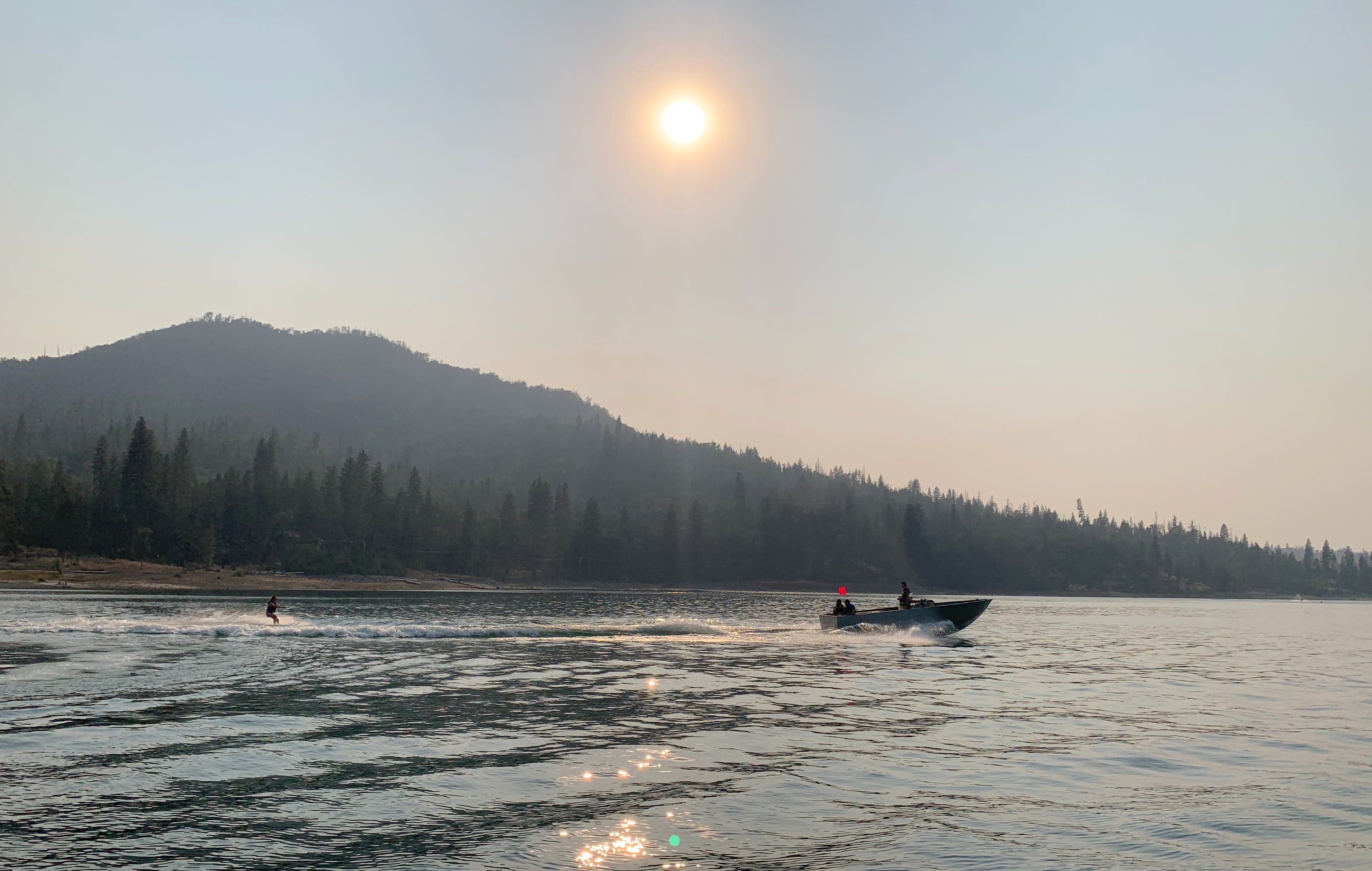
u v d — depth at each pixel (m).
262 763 14.48
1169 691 26.61
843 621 46.00
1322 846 11.05
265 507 167.88
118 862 9.73
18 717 18.19
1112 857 10.52
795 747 16.50
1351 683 29.73
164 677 24.69
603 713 20.02
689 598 138.38
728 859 10.18
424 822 11.39
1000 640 49.97
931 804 12.67
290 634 39.72
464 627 43.84
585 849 10.44
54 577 120.12
